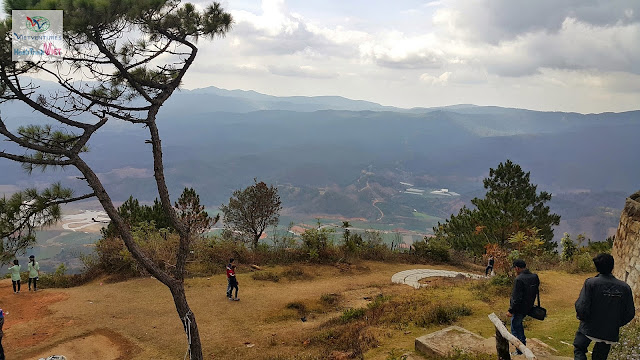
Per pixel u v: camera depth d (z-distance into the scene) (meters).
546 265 22.41
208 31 8.60
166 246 19.84
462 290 14.45
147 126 8.43
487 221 24.62
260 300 16.03
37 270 16.31
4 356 10.29
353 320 12.73
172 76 8.92
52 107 6.66
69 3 5.89
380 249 26.66
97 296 15.79
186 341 11.89
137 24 7.31
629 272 8.73
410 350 8.09
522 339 6.30
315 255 23.38
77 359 10.64
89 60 6.94
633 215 8.98
